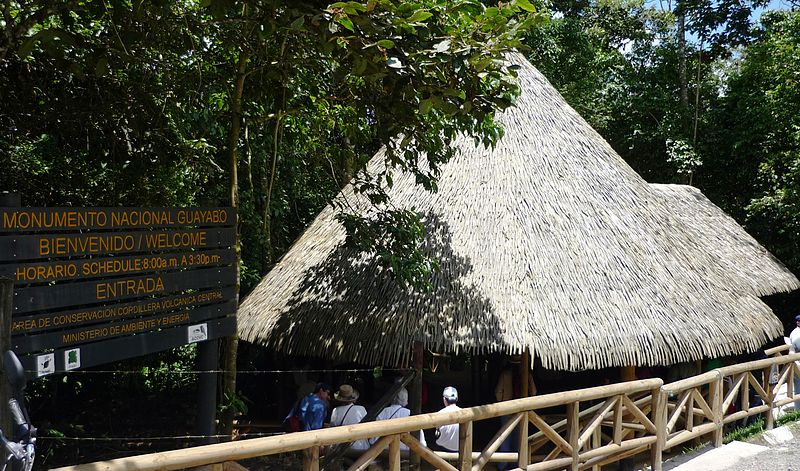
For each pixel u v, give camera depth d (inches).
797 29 506.9
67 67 201.5
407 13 172.6
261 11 197.5
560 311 251.0
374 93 226.4
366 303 261.3
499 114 314.3
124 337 181.6
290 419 257.0
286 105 272.7
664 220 317.1
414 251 241.9
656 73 645.9
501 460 207.8
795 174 474.0
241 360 413.7
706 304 283.0
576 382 352.5
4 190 307.6
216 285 213.8
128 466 123.6
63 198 332.8
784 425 308.8
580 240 276.5
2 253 151.8
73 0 183.8
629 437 247.4
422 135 234.7
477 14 187.8
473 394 340.8
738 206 571.2
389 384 345.4
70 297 167.2
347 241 249.8
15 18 228.8
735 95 573.6
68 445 314.2
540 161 302.0
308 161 353.4
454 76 189.5
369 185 258.1
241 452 139.0
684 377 308.5
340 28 173.0
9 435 122.3
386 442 167.2
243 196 362.0
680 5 610.9
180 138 310.8
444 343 240.5
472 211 285.4
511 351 238.1
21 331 155.4
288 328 272.2
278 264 328.5
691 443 285.0
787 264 524.1
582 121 338.0
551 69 647.8
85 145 306.7
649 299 266.7
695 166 576.4
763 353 341.1
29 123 286.5
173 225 198.8
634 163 655.1
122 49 209.9
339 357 251.9
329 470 198.5
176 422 354.3
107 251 177.6
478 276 261.0
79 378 391.5
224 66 280.5
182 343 200.1
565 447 209.0
